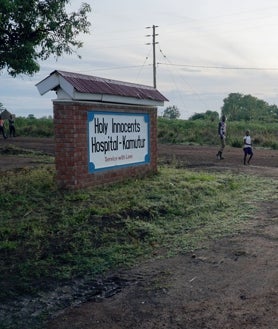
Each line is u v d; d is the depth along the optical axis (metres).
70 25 14.30
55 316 4.67
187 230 7.56
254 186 11.29
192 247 6.69
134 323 4.45
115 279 5.58
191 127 36.78
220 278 5.49
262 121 54.09
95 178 9.54
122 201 8.57
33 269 5.67
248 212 8.70
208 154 21.73
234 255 6.29
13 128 33.75
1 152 19.33
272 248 6.51
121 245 6.62
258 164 17.27
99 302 4.98
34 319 4.60
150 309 4.75
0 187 9.20
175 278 5.54
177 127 37.03
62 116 8.83
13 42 13.66
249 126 37.00
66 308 4.85
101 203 8.35
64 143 8.88
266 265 5.84
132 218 7.73
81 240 6.62
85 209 7.82
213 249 6.58
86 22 14.63
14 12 12.70
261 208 9.03
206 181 11.09
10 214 7.62
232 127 35.41
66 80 8.56
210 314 4.55
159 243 6.87
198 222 7.98
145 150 11.50
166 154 21.45
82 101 8.98
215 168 14.77
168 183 10.37
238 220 8.13
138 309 4.76
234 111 69.62
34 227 6.95
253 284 5.25
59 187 9.02
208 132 32.72
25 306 4.87
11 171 11.58
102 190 9.41
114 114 10.15
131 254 6.36
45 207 7.98
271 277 5.42
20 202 8.23
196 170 14.02
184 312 4.63
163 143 30.70
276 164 17.47
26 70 13.65
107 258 6.14
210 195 9.91
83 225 7.17
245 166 15.73
